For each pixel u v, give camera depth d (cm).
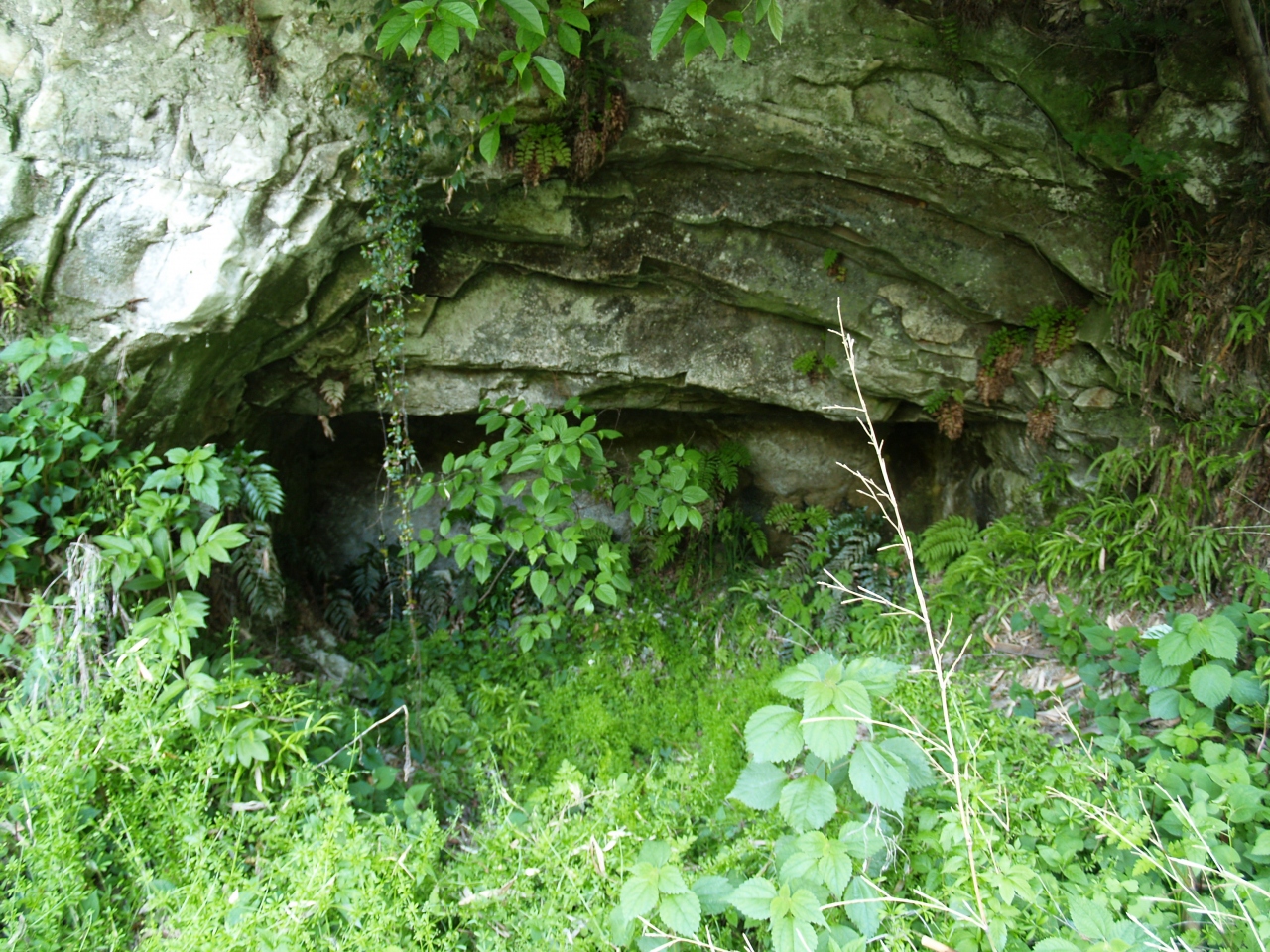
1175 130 376
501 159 401
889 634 502
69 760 252
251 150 356
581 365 500
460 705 464
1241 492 409
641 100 393
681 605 594
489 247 453
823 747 233
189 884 249
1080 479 487
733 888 264
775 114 396
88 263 348
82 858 250
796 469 646
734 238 458
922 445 639
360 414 586
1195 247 401
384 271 407
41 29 329
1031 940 225
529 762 430
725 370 508
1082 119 382
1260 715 298
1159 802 275
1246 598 381
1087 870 262
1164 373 431
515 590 588
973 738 296
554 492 441
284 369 466
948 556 542
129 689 277
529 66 372
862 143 402
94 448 331
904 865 271
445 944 249
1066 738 365
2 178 328
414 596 610
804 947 212
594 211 443
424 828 282
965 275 444
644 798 344
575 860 283
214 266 359
